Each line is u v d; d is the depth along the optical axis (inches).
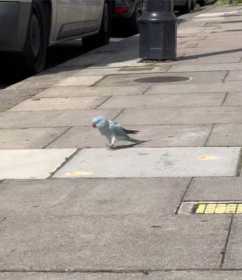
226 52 377.7
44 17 345.7
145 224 172.6
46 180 201.8
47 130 245.9
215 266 153.6
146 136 232.2
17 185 199.3
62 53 429.1
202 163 206.5
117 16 481.1
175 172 201.3
